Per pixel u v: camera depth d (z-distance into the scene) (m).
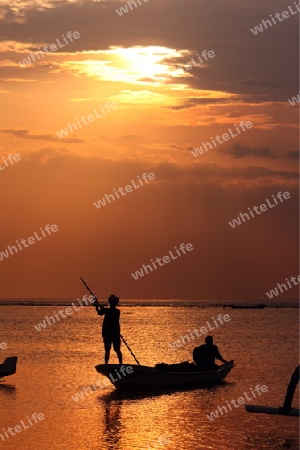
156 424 17.98
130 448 15.55
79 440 16.28
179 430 17.33
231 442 16.17
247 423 18.19
